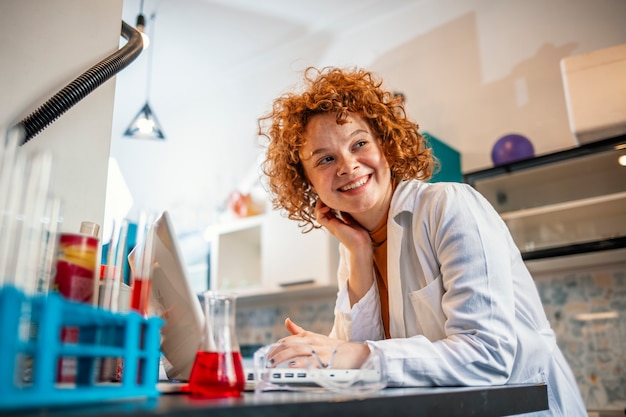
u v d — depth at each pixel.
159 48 4.17
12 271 0.69
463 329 1.05
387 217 1.44
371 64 3.80
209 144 4.68
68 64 1.24
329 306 3.60
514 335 1.07
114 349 0.60
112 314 0.62
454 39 3.44
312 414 0.58
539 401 0.95
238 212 3.93
